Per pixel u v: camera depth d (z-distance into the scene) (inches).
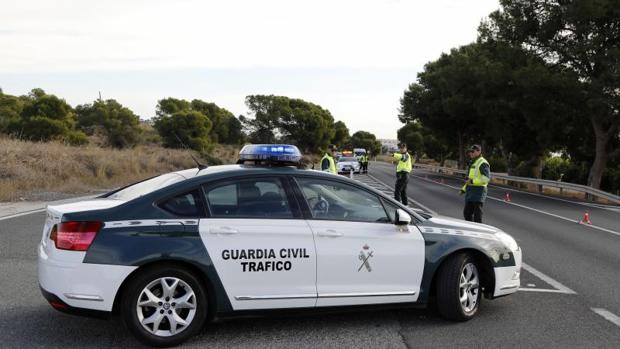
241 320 207.3
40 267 178.2
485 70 1159.0
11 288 241.6
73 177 783.7
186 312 181.6
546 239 423.2
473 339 190.4
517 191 1050.1
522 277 289.3
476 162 431.5
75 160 870.4
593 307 232.7
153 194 182.9
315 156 3233.3
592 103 933.8
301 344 182.9
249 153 206.2
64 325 196.7
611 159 1214.9
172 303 177.3
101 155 967.6
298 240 188.1
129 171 951.6
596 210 678.5
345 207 201.8
